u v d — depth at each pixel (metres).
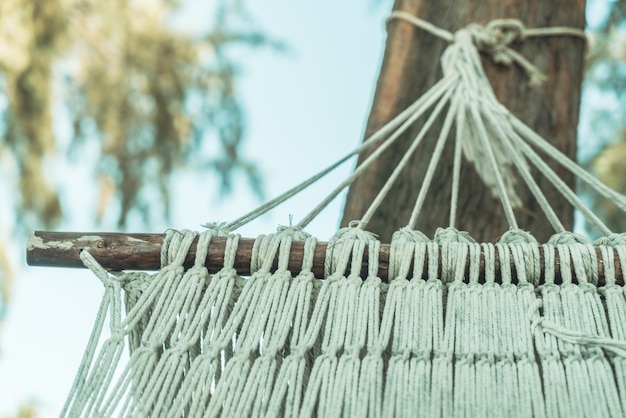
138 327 1.54
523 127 2.00
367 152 2.44
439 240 1.60
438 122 2.44
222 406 1.45
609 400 1.40
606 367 1.43
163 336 1.50
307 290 1.55
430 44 2.57
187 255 1.59
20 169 4.72
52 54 4.76
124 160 5.14
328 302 1.54
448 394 1.43
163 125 5.20
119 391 1.44
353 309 1.52
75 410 1.42
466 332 1.49
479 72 2.19
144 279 1.58
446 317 1.51
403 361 1.45
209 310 1.54
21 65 4.67
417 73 2.54
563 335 1.47
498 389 1.43
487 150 1.97
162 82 5.22
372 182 2.40
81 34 5.04
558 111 2.51
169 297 1.55
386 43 2.64
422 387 1.43
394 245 1.57
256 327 1.51
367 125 2.51
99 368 1.46
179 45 5.29
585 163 4.64
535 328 1.49
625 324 1.49
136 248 1.59
